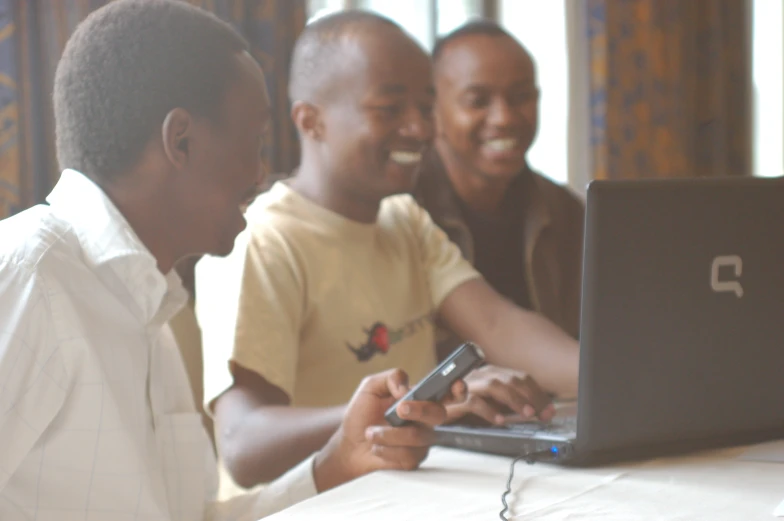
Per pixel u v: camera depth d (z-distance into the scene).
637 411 0.94
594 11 3.61
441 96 2.22
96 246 0.94
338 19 1.67
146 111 0.97
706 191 0.94
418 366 1.68
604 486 0.87
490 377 1.16
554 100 3.66
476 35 2.23
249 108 1.04
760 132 4.26
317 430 1.29
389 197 1.78
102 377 0.88
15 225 0.90
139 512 0.90
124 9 0.99
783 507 0.78
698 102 4.02
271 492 1.13
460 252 1.92
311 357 1.57
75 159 0.99
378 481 0.91
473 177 2.21
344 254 1.59
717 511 0.78
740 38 4.10
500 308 1.75
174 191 1.01
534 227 2.19
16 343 0.81
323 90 1.62
